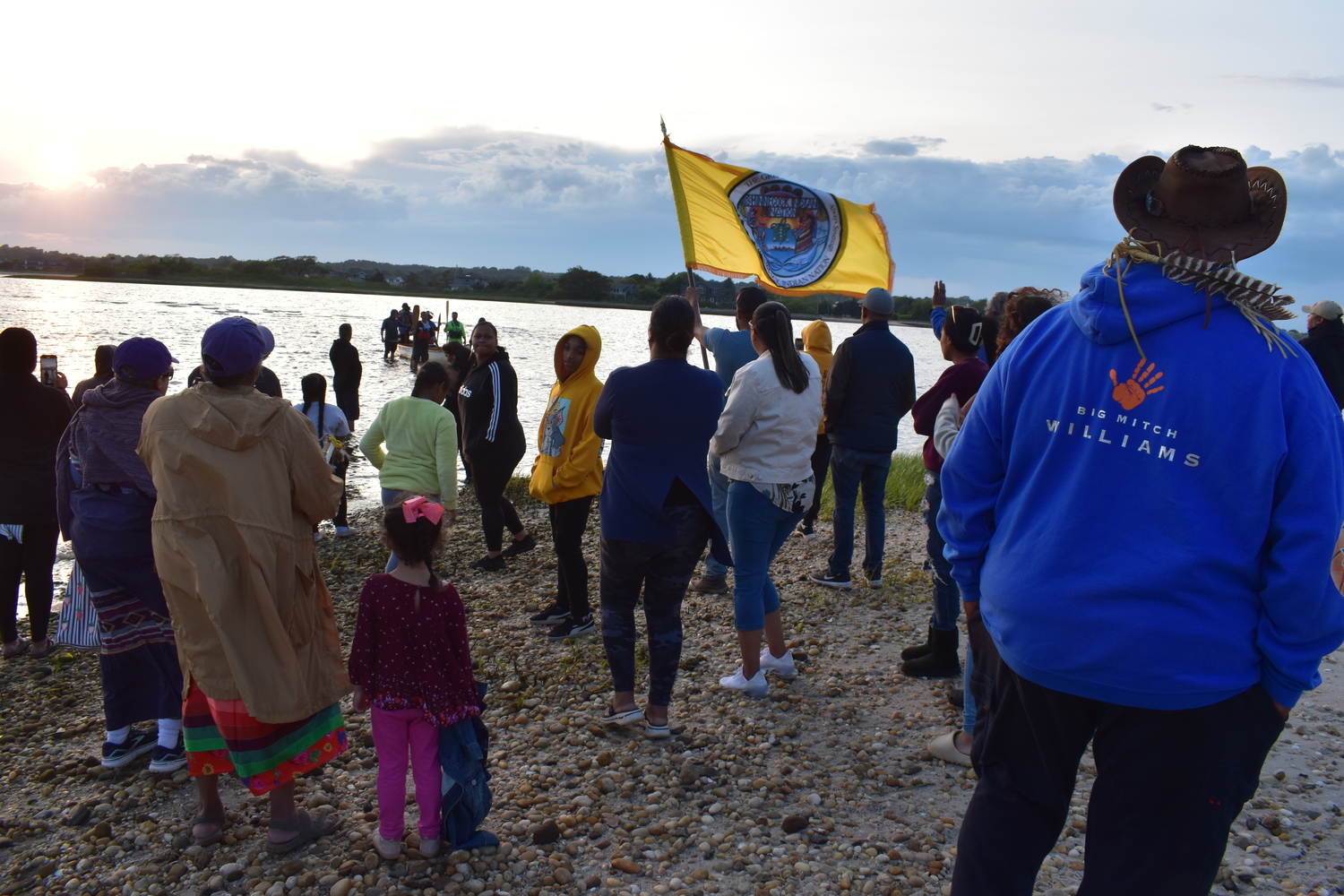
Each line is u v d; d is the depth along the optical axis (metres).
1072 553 1.92
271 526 3.27
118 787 4.01
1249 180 2.00
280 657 3.29
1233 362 1.83
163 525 3.24
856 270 6.94
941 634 4.98
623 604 4.41
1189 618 1.80
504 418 7.48
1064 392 2.01
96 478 3.83
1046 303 3.78
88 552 3.84
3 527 5.66
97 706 5.07
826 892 3.11
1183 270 1.90
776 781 3.87
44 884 3.29
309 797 3.80
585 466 5.64
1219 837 1.86
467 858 3.33
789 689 4.92
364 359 33.09
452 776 3.30
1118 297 1.95
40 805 3.88
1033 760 2.12
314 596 3.52
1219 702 1.83
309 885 3.22
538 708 4.78
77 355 26.59
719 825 3.57
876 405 6.41
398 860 3.34
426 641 3.23
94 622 4.26
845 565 6.75
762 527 4.55
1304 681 1.78
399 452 6.12
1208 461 1.82
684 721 4.56
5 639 5.82
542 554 8.24
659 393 4.20
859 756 4.10
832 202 6.84
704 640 5.82
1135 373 1.91
